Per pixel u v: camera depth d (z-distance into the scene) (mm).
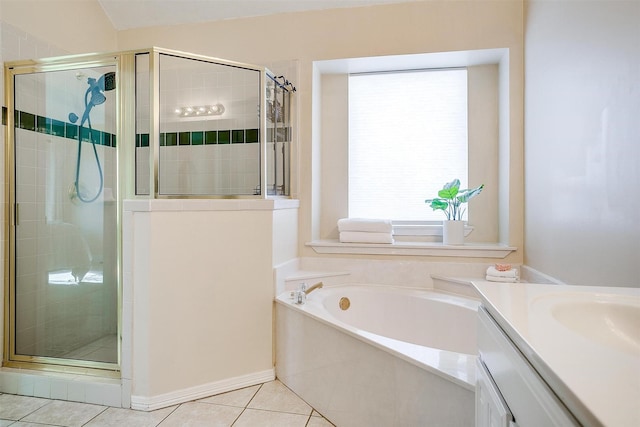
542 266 2146
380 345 1585
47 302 2252
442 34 2623
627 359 596
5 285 2250
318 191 3023
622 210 1312
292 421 1863
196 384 2078
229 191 2436
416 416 1443
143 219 1971
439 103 3012
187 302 2057
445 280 2592
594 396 472
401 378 1501
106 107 2195
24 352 2268
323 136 3113
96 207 2189
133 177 2143
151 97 2113
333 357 1849
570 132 1747
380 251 2744
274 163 2582
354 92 3121
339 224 2838
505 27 2539
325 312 2033
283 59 2855
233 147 2434
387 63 2854
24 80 2285
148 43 3070
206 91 2371
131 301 1983
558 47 1894
